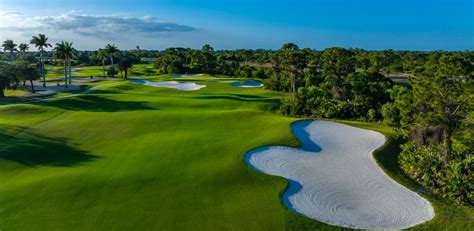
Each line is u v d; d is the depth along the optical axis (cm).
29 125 5278
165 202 2786
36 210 2694
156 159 3675
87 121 5525
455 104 3578
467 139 3522
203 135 4481
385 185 3209
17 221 2544
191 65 15525
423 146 3731
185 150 3894
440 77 3450
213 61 15675
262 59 16250
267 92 9081
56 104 6900
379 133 4556
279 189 3025
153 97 8069
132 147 4138
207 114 5725
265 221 2538
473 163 3059
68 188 3033
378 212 2772
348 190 3114
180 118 5541
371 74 7700
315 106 6406
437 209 2767
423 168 3309
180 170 3366
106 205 2752
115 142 4416
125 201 2806
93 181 3166
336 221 2614
